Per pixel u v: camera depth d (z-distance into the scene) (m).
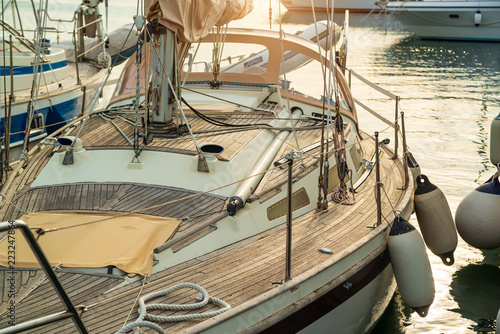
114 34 13.87
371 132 13.30
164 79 5.85
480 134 13.45
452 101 16.58
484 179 10.57
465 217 7.58
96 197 5.23
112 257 4.53
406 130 13.71
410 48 27.06
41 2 6.62
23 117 9.73
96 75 12.22
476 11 29.08
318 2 35.59
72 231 4.79
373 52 25.67
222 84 7.60
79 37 13.50
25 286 4.25
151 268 4.51
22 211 5.07
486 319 6.55
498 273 7.57
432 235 6.93
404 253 5.54
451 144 12.68
